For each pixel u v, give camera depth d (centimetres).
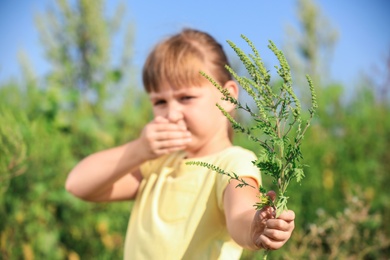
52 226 430
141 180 276
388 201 466
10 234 408
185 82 254
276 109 170
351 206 394
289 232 168
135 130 518
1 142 355
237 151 241
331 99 561
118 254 441
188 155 260
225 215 219
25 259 408
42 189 415
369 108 556
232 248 231
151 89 262
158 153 253
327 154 479
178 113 254
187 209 239
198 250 232
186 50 260
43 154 419
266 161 168
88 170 272
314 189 443
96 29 629
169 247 238
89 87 586
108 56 628
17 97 507
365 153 516
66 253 436
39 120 462
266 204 172
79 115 518
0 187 366
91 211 444
